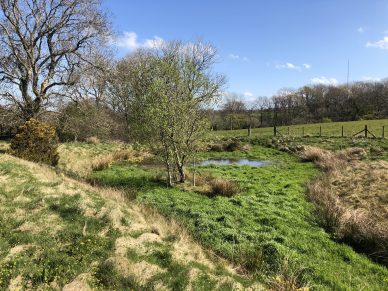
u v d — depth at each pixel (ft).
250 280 24.98
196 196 47.47
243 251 29.53
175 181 55.47
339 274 26.25
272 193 48.85
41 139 65.62
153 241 28.58
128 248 26.43
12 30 81.61
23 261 22.97
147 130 52.54
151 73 53.93
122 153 82.12
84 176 58.39
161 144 53.01
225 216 37.52
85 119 94.27
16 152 63.16
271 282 25.00
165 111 50.14
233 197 45.93
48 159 64.85
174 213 39.24
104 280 22.04
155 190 50.03
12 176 43.60
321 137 112.88
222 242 31.81
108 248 26.18
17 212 31.53
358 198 41.04
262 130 160.97
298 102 257.55
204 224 35.50
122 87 113.91
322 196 44.29
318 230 34.30
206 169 69.82
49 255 24.00
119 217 32.24
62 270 22.63
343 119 237.25
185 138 52.95
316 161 75.51
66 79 91.35
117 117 128.16
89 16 88.58
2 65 80.84
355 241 31.63
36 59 86.02
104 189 45.47
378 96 239.50
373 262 28.30
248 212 39.50
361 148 80.59
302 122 236.43
